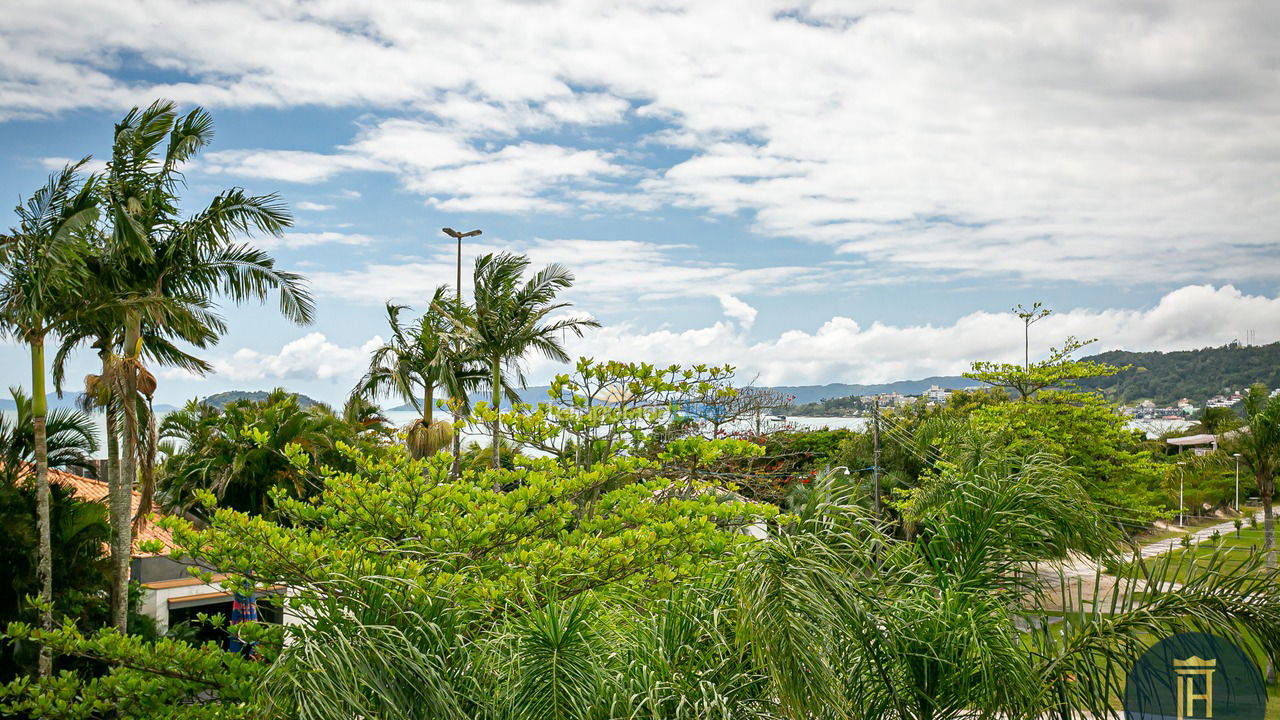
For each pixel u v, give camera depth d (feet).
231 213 54.65
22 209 44.96
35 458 47.26
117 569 50.14
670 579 26.91
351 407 96.17
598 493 37.45
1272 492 73.31
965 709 21.63
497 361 85.15
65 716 25.71
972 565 24.77
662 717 18.58
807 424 124.88
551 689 18.20
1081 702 21.71
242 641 26.43
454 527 28.12
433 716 17.83
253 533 24.91
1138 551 24.56
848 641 20.39
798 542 20.57
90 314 48.49
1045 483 25.32
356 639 17.84
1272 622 20.42
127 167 52.11
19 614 42.88
